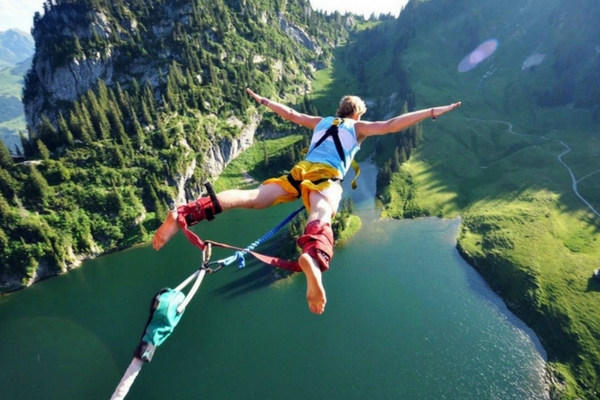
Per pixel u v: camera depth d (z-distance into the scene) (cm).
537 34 18400
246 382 5331
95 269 8912
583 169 10725
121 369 5869
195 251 9044
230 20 18600
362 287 7275
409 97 15938
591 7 16500
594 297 6575
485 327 6253
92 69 15562
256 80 16950
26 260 8650
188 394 5231
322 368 5462
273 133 15788
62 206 10019
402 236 9212
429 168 12156
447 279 7531
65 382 5716
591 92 14100
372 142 14562
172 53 16288
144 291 7788
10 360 6225
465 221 9662
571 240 8175
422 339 5984
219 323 6381
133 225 10456
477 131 13838
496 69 17875
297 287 7062
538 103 15350
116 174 11012
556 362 5588
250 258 8106
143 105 12650
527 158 11781
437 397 5034
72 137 11344
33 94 16388
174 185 11869
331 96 19125
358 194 11588
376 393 5091
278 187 575
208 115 14388
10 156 10369
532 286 6994
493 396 5053
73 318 7175
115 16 16250
